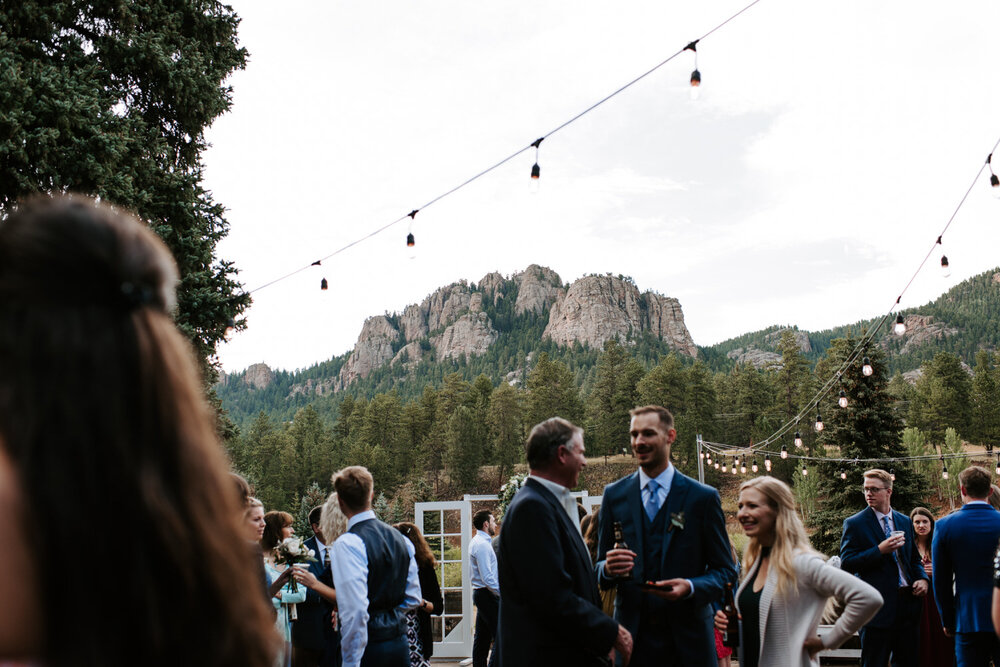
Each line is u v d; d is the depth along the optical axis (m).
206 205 12.28
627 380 106.56
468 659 11.40
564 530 3.66
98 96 10.37
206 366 11.05
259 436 122.88
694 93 5.55
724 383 114.69
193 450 0.78
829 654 9.06
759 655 4.13
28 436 0.69
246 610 0.81
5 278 0.74
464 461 106.62
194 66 12.53
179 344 0.82
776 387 107.06
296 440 119.06
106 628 0.70
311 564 6.46
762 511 4.25
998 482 37.16
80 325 0.74
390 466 110.88
